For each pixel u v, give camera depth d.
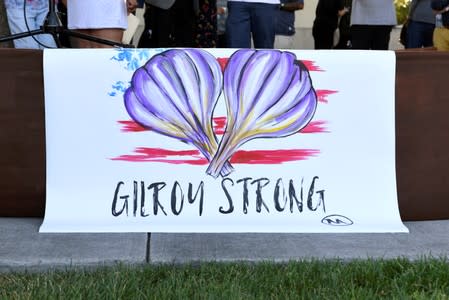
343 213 6.53
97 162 6.50
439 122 6.73
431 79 6.70
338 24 14.68
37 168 6.54
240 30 9.89
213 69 6.54
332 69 6.61
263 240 6.12
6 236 6.11
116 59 6.49
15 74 6.48
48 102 6.46
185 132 6.52
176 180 6.50
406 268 5.37
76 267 5.46
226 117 6.54
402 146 6.71
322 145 6.61
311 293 4.94
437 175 6.76
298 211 6.51
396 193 6.63
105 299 4.77
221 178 6.52
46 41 9.25
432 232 6.44
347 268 5.36
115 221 6.38
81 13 7.84
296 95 6.59
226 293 4.83
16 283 5.13
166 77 6.52
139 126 6.51
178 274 5.23
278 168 6.57
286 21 13.04
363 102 6.64
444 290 5.01
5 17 9.24
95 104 6.49
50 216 6.38
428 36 13.76
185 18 11.09
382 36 12.17
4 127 6.50
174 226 6.35
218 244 6.00
